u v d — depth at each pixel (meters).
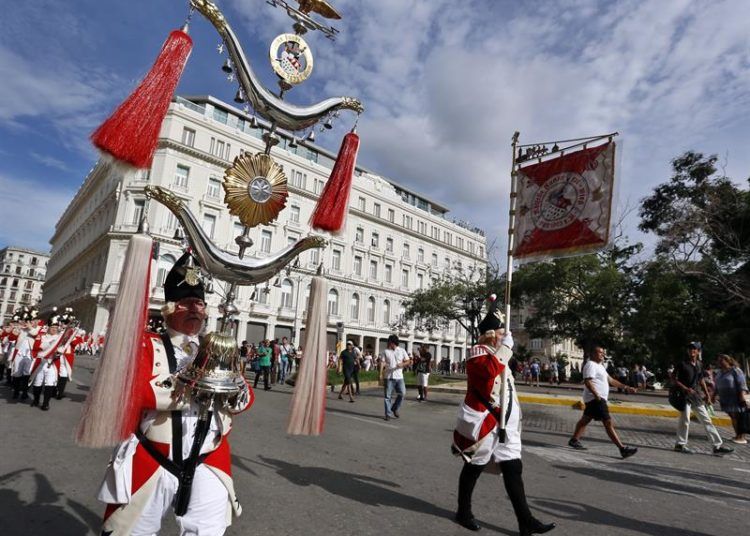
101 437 2.18
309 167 46.81
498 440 3.92
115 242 38.22
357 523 3.99
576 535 3.97
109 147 2.97
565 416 12.67
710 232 23.28
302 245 5.03
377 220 55.38
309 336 3.66
